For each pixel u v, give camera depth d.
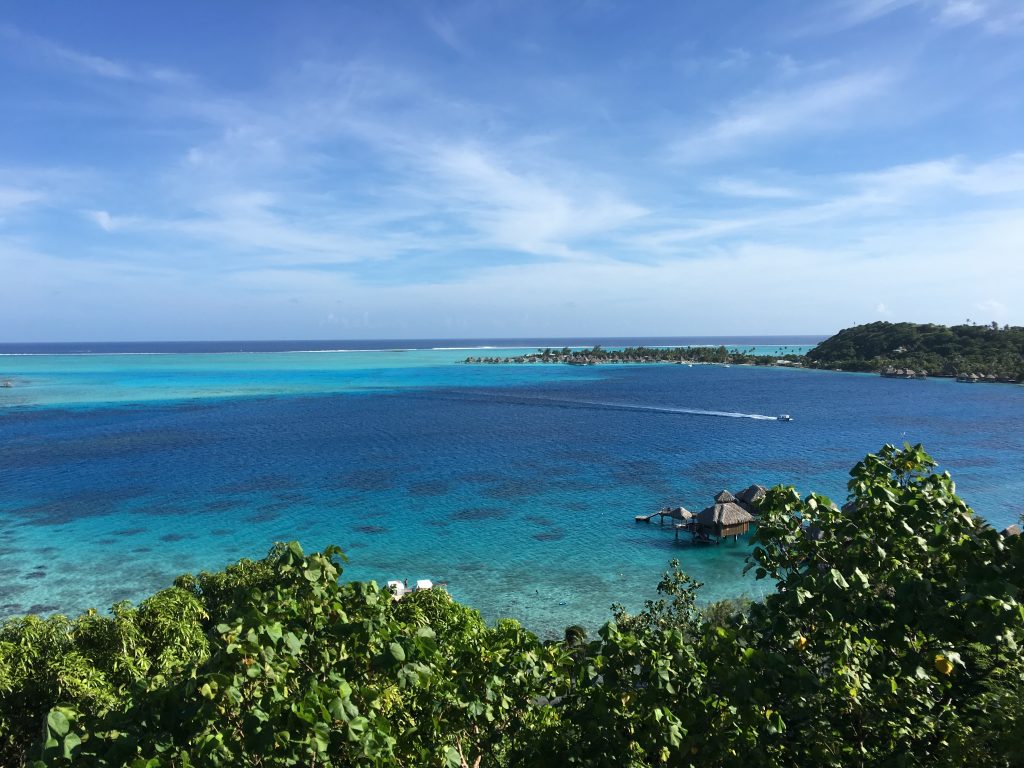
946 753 5.52
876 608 5.55
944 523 6.29
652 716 5.20
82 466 58.22
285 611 5.76
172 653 12.95
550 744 5.71
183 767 4.47
